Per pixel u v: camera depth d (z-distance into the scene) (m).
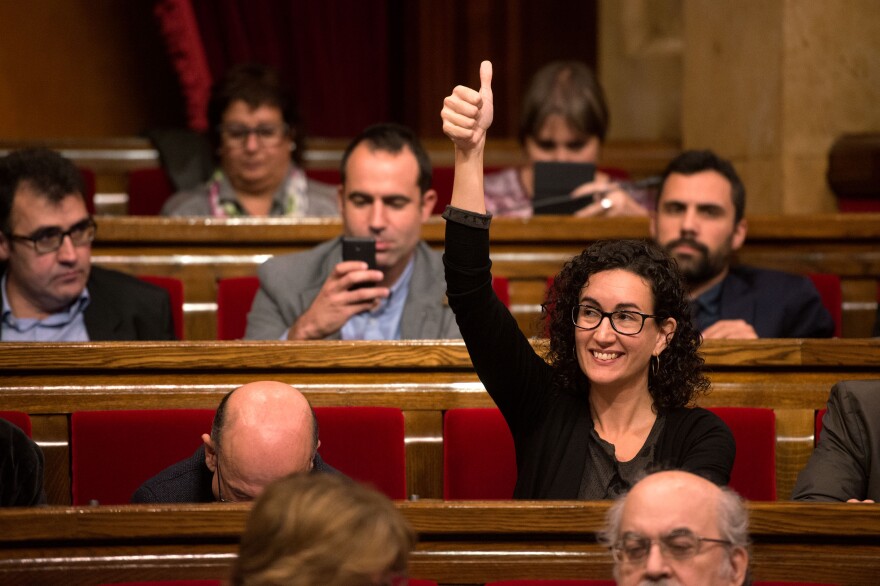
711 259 8.37
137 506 4.52
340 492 2.93
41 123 14.96
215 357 6.31
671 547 3.71
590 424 5.35
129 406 6.25
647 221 9.26
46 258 7.48
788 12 11.68
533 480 5.31
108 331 7.70
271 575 2.82
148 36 16.31
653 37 15.43
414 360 6.40
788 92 11.72
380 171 7.86
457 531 4.66
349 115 16.42
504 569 4.67
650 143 13.41
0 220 7.48
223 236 9.10
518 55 16.95
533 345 6.12
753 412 6.23
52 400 6.20
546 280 9.24
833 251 9.52
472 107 5.16
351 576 2.82
